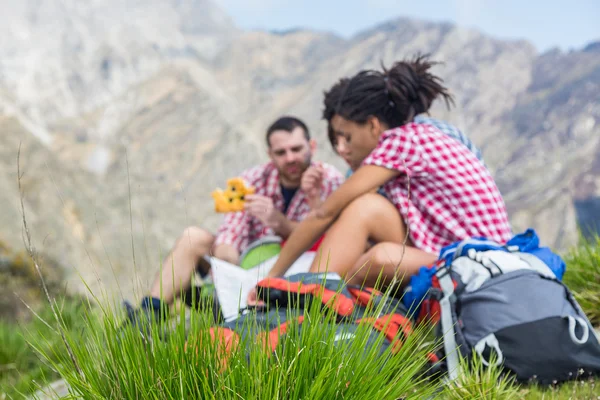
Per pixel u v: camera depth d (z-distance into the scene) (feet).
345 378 5.48
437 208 10.34
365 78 11.02
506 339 7.60
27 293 30.35
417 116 11.29
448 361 7.66
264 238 12.16
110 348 5.59
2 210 61.67
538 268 8.58
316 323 5.73
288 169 13.65
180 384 5.07
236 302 9.08
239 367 5.38
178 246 11.32
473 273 8.25
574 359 7.58
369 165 10.26
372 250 9.34
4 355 14.37
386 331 7.15
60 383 10.44
